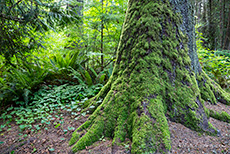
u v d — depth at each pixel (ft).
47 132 6.83
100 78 11.03
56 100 9.14
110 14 12.46
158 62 6.46
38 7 7.34
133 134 5.33
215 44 40.60
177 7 7.13
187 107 6.36
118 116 6.16
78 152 5.43
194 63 7.94
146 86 6.11
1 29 7.13
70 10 8.61
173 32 6.91
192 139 5.64
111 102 6.61
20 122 7.20
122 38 7.49
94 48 13.24
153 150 4.86
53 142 6.13
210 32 41.96
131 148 5.05
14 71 9.55
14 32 7.72
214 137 5.89
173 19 6.91
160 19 6.64
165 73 6.52
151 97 5.95
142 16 6.84
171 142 5.26
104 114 6.40
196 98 6.73
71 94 9.77
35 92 10.06
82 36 12.69
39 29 7.67
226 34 36.63
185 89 6.70
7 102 9.22
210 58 15.98
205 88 8.12
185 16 7.50
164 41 6.68
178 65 6.91
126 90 6.51
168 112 6.31
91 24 12.68
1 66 9.70
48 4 7.46
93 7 13.21
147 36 6.59
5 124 7.47
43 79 11.46
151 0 6.79
